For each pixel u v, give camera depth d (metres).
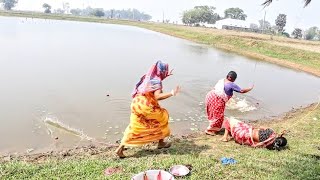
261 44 43.03
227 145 9.49
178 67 24.94
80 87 16.19
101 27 81.81
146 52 33.25
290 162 8.12
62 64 22.25
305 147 9.52
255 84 21.03
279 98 17.50
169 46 41.94
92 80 17.94
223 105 10.45
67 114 12.11
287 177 7.32
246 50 42.16
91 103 13.62
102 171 7.23
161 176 6.79
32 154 8.72
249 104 15.43
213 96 10.42
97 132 10.58
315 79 25.78
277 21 93.12
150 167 7.45
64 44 34.59
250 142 9.38
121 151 8.34
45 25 72.50
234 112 14.03
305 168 7.81
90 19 131.50
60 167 7.33
